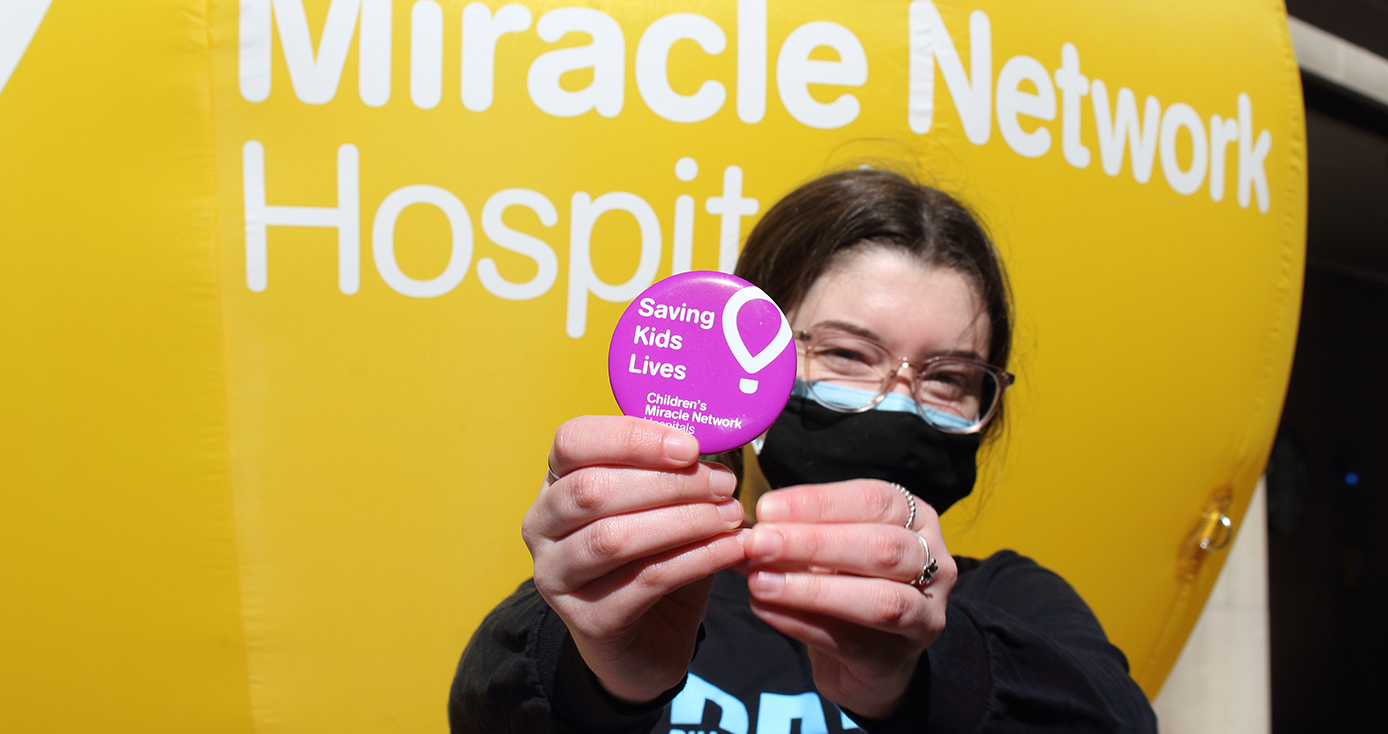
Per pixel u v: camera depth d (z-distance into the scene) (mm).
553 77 1381
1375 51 3824
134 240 1333
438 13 1365
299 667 1371
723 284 857
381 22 1357
